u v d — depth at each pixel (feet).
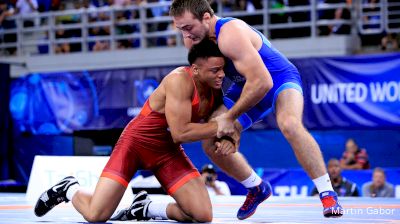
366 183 43.19
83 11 65.41
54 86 58.39
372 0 59.26
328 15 60.13
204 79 19.56
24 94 59.57
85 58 65.62
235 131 19.77
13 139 59.93
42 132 58.80
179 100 19.67
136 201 21.91
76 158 33.37
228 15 61.05
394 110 46.93
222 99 21.31
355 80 48.19
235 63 19.27
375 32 57.57
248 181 21.86
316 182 19.81
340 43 56.75
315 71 49.47
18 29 68.18
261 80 19.03
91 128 56.95
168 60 62.49
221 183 43.29
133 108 55.57
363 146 50.80
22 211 26.63
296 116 19.81
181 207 20.77
